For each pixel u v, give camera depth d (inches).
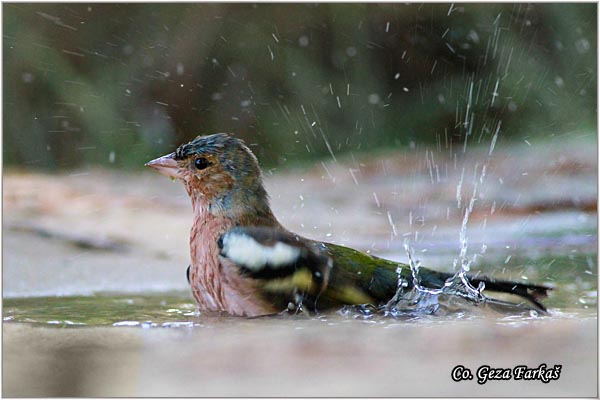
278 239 291.4
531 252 417.4
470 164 659.4
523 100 745.0
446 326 250.7
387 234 479.8
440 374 186.2
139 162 714.2
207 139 311.9
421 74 783.1
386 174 668.1
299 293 284.4
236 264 288.0
